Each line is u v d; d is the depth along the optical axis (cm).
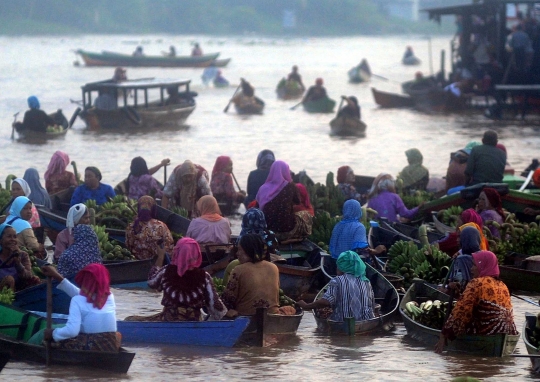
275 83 13838
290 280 3228
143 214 3378
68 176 4609
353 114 8412
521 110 9800
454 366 2455
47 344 2355
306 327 2916
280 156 6894
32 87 12375
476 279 2539
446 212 4066
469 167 4334
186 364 2447
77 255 2808
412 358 2531
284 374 2370
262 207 3562
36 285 2825
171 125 8869
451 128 8694
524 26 9694
